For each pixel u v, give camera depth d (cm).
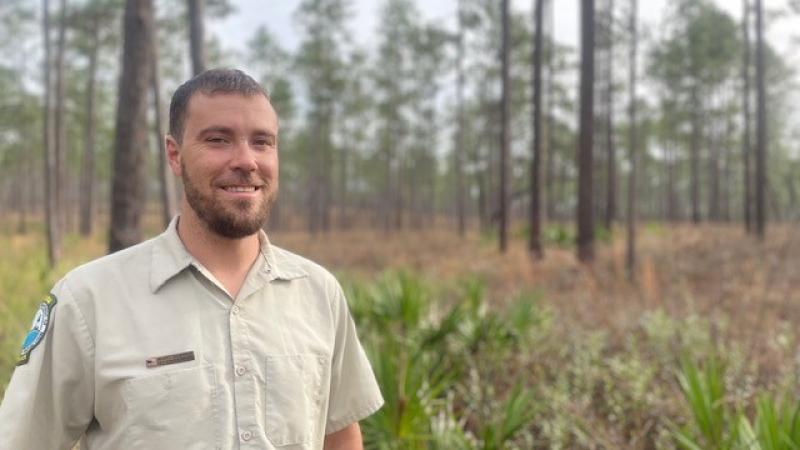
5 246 2075
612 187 2377
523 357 578
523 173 3722
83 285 146
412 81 3947
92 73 3017
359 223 5434
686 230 2427
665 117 4053
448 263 1593
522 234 2245
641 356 605
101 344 142
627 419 478
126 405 139
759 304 834
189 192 153
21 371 144
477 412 487
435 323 615
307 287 167
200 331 147
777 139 4553
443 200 6950
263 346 150
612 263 1334
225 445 141
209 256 154
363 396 183
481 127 3900
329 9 3484
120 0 2419
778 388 470
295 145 4866
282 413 149
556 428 429
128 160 681
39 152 3919
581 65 1434
